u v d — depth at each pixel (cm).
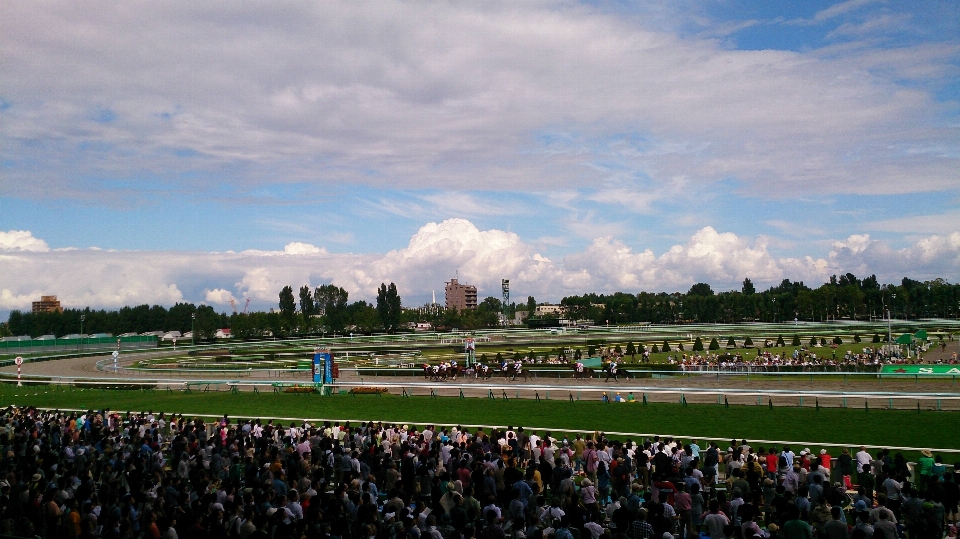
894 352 8419
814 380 6531
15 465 2672
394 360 10106
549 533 1681
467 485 2262
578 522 1688
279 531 1611
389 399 5644
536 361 8750
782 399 5275
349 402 5528
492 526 1672
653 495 2120
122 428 3691
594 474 2589
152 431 3353
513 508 1912
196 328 18225
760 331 16012
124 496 2009
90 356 13200
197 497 2117
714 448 2708
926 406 4744
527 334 16050
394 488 2108
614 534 1633
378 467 2544
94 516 1831
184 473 2602
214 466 2706
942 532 1941
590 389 5569
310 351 12212
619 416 4541
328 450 2766
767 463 2533
